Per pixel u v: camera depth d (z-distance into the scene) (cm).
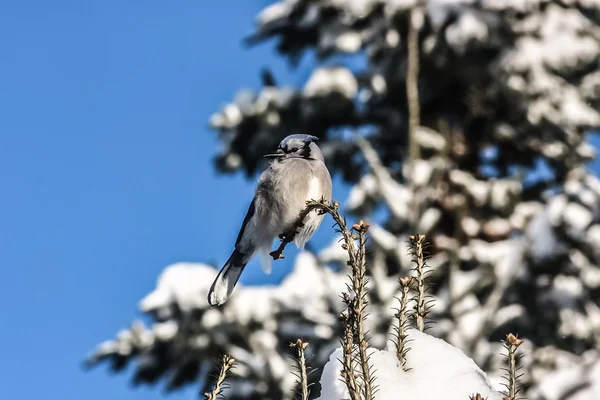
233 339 1338
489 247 1309
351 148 1495
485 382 428
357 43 1448
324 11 1466
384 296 1169
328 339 1286
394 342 455
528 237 1264
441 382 430
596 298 1295
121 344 1395
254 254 870
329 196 854
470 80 1448
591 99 1495
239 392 1276
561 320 1275
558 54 1402
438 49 1407
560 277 1266
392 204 1347
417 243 502
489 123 1475
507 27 1399
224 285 860
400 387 426
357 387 417
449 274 1282
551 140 1472
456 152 1443
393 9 1406
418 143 1400
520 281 1271
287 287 1341
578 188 1253
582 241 1236
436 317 1244
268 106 1489
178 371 1402
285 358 1292
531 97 1406
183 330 1346
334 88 1427
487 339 1290
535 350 1266
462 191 1377
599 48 1412
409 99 1407
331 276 1360
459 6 1398
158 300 1352
